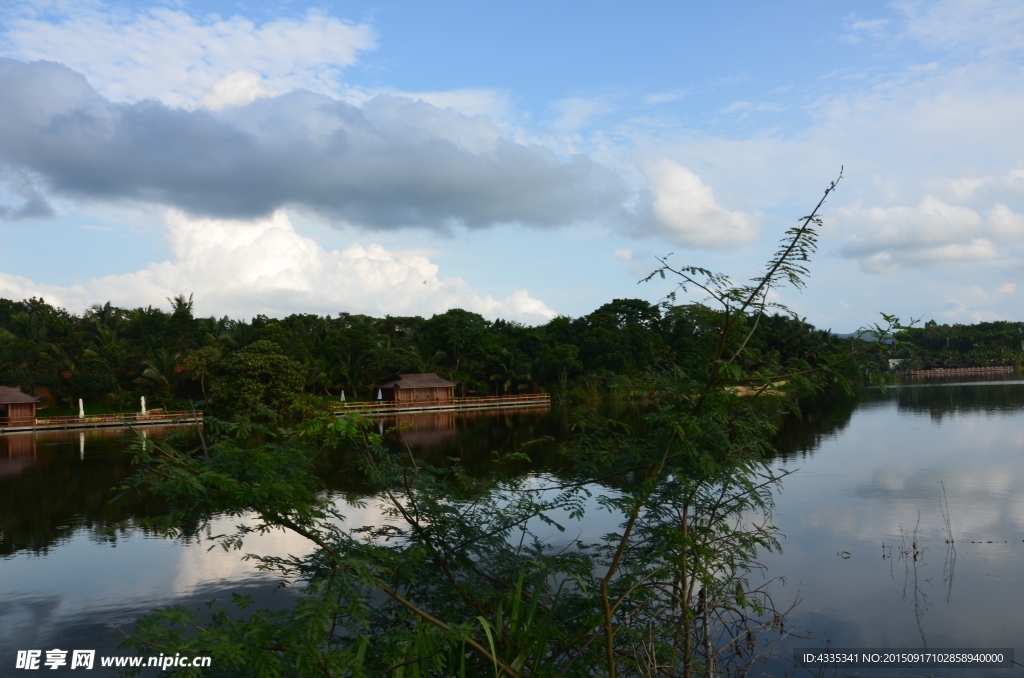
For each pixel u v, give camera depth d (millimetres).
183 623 3027
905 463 19266
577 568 4746
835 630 7207
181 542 11883
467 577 4695
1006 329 125125
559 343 69438
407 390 56781
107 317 63344
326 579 3795
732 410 4414
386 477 4340
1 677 6680
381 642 3797
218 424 3674
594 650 4312
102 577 10039
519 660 3830
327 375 55156
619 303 71438
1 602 9031
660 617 4738
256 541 11734
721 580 4766
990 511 13078
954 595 8250
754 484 4348
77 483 19859
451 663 3912
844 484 16094
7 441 35594
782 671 6055
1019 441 23703
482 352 62656
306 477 3918
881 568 9453
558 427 36500
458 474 5000
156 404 50062
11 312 63969
